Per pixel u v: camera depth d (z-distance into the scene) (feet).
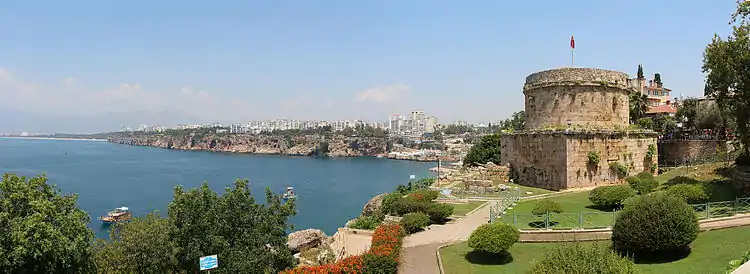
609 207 111.96
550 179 155.43
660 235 64.75
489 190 153.79
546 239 86.43
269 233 72.84
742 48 100.17
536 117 170.91
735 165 133.49
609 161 154.71
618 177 156.04
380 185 385.91
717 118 199.62
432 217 114.11
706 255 64.85
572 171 149.69
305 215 246.88
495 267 75.10
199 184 384.27
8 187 65.62
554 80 163.43
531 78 174.19
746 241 67.92
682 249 69.21
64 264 66.18
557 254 48.78
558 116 162.91
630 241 66.90
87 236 71.41
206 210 70.18
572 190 148.56
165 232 73.51
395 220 110.73
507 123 309.42
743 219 78.69
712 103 207.00
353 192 338.95
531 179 164.96
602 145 153.89
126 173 482.69
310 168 584.81
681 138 211.00
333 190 350.84
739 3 101.81
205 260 62.59
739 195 103.71
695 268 60.03
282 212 75.77
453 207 128.26
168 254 72.38
